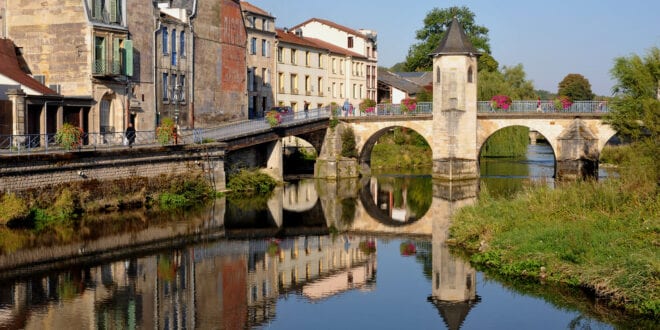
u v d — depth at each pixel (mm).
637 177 30422
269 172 59062
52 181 36312
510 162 83688
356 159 67875
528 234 28344
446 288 25703
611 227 26875
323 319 22625
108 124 47812
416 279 27234
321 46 85250
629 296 22484
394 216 43469
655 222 25766
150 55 51156
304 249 33062
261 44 72750
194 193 46375
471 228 32344
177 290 25312
